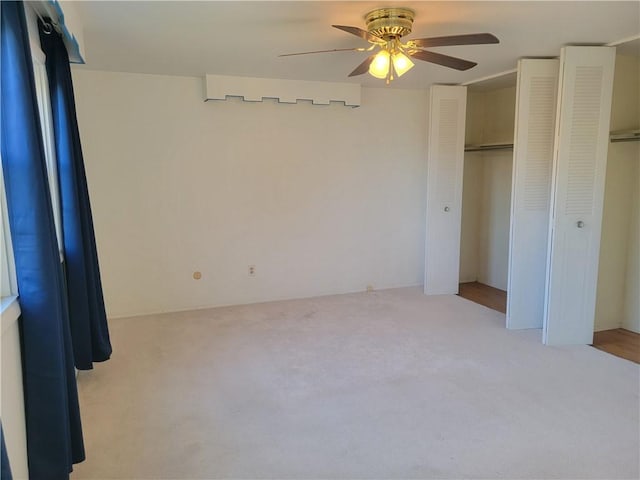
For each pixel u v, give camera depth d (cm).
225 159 470
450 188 514
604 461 227
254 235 492
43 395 186
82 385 309
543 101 390
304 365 339
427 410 275
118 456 232
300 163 498
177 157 454
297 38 316
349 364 340
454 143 507
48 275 184
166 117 445
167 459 230
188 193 463
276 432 253
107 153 432
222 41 323
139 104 436
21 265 180
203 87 449
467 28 297
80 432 214
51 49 279
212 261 480
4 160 174
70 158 289
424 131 546
